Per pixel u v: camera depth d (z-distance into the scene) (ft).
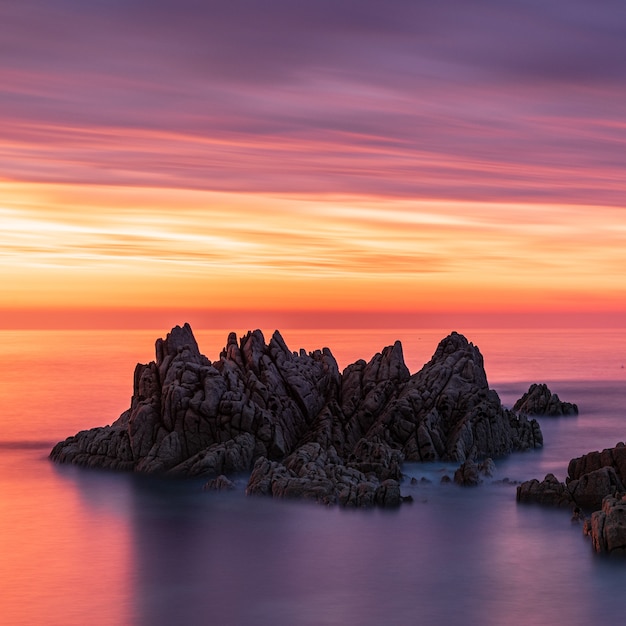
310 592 281.13
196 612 266.77
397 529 337.93
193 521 350.02
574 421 593.01
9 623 259.39
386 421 447.01
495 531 334.65
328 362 491.72
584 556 307.37
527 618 261.03
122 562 307.58
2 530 342.44
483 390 466.70
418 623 258.16
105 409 638.12
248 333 481.87
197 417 419.95
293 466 397.80
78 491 394.73
